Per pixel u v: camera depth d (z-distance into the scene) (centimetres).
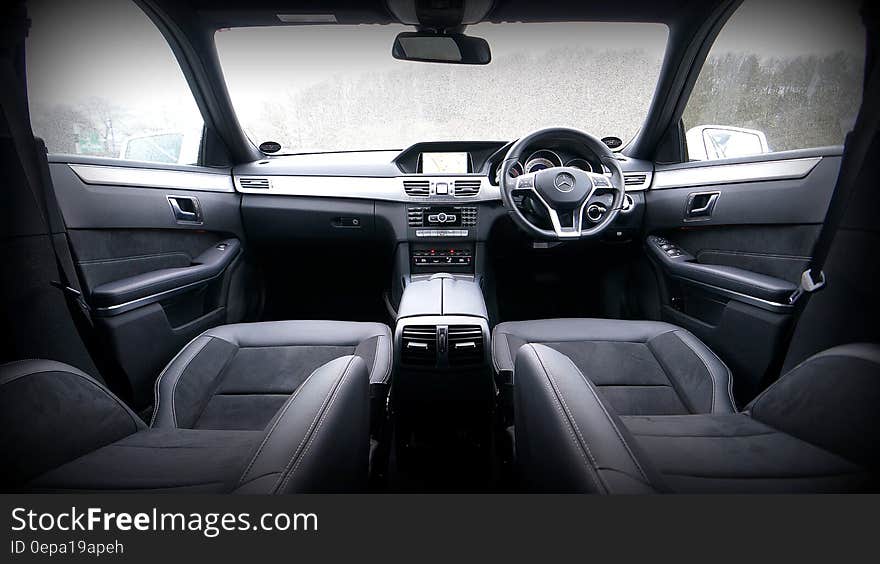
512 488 122
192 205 195
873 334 115
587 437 57
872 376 79
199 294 189
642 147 217
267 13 182
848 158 106
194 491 70
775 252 161
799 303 135
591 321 167
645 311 227
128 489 70
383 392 126
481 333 134
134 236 168
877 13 102
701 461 80
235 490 52
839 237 125
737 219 174
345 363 80
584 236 175
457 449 148
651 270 218
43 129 140
